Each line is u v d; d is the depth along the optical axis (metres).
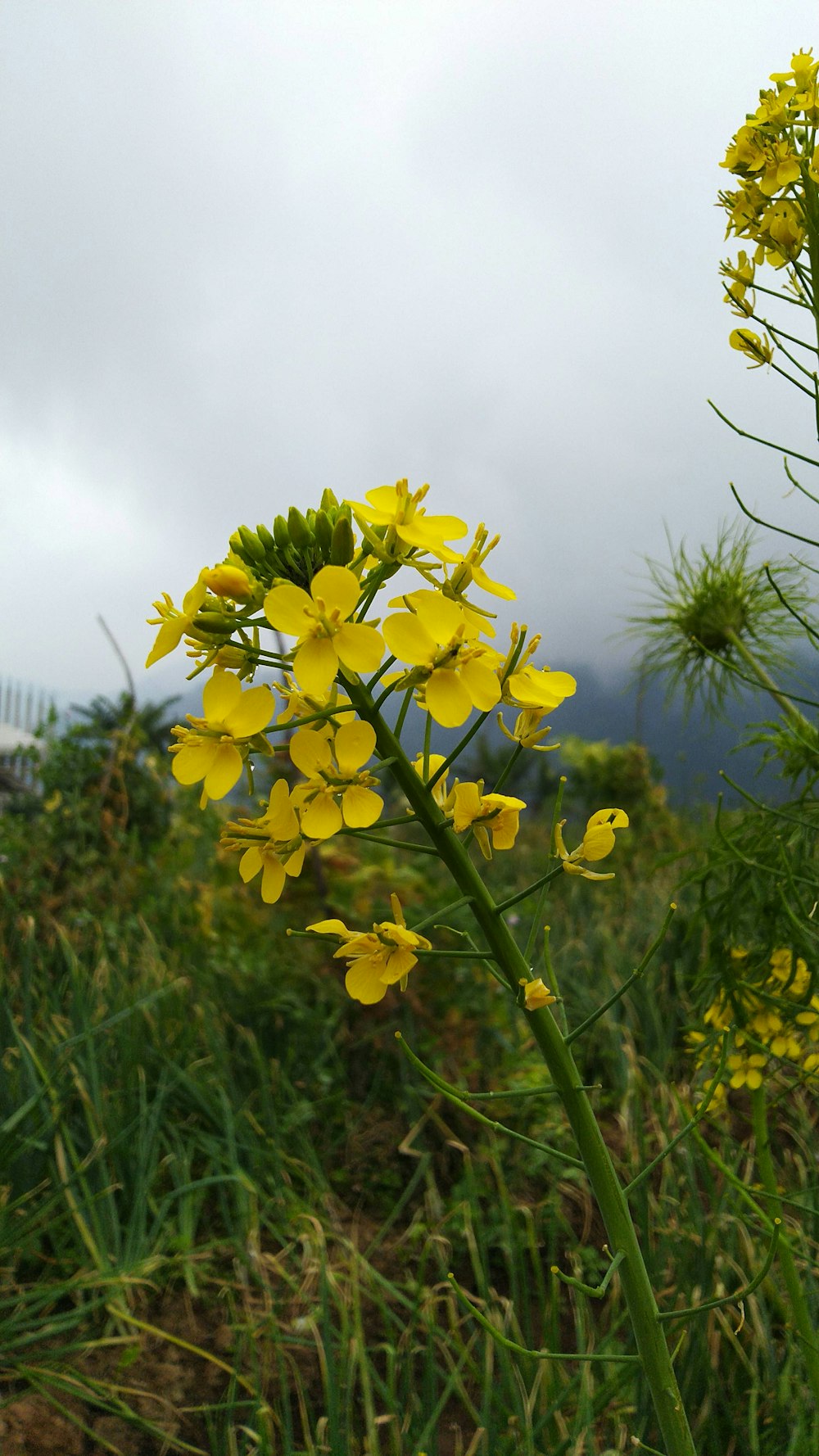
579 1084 0.13
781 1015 0.21
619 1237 0.13
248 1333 0.22
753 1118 0.21
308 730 0.12
